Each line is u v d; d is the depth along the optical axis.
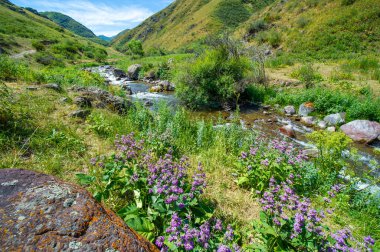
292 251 2.63
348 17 23.12
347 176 5.34
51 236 1.40
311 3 28.25
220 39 13.77
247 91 13.58
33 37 64.88
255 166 4.44
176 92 13.51
